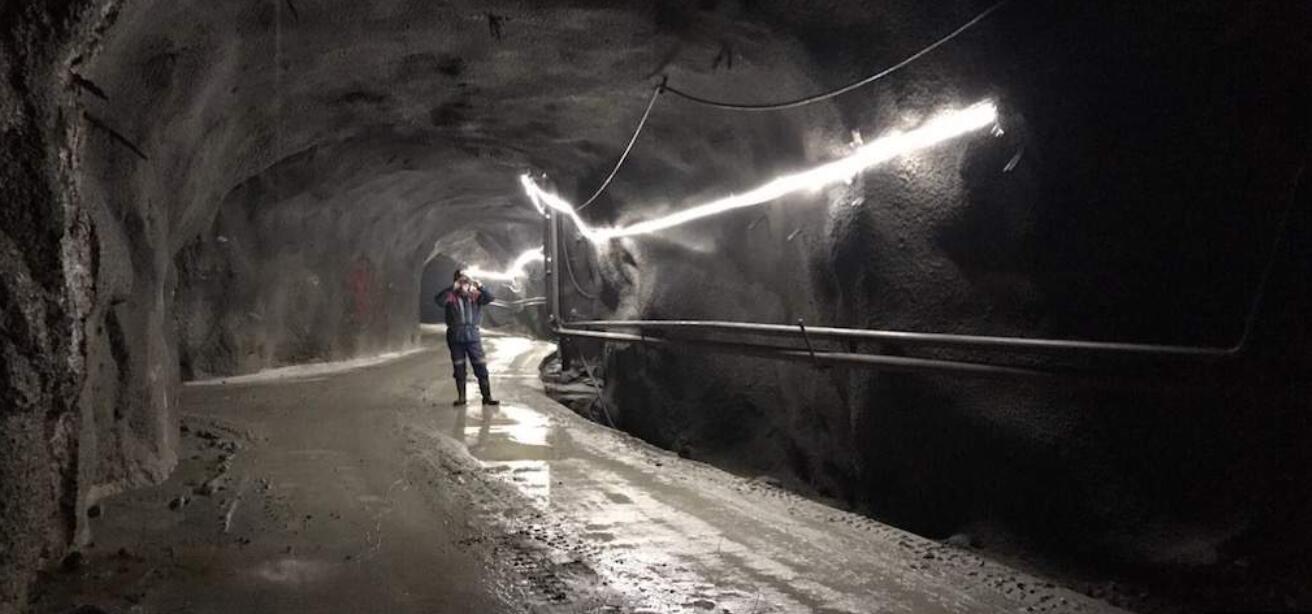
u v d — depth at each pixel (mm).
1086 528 5676
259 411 11602
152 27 5656
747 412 10641
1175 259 5258
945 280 6719
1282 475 4836
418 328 28500
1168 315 5309
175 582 4699
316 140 11438
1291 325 4582
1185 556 5090
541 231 30422
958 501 6641
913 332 6914
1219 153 4984
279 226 17266
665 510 6562
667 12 7727
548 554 5387
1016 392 6164
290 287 18578
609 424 14188
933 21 6336
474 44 8602
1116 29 5289
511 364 20672
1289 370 4582
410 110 11305
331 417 11156
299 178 15773
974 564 5348
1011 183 6133
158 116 6492
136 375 6633
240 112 8625
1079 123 5625
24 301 3926
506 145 14164
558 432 10219
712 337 11188
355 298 21703
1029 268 6113
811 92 7816
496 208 26578
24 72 3863
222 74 7328
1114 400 5566
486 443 9375
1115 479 5559
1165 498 5359
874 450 7414
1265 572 4816
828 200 8039
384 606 4441
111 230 5500
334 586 4734
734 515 6445
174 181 7504
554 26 8133
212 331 16094
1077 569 5703
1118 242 5551
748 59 8141
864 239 7266
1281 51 4590
